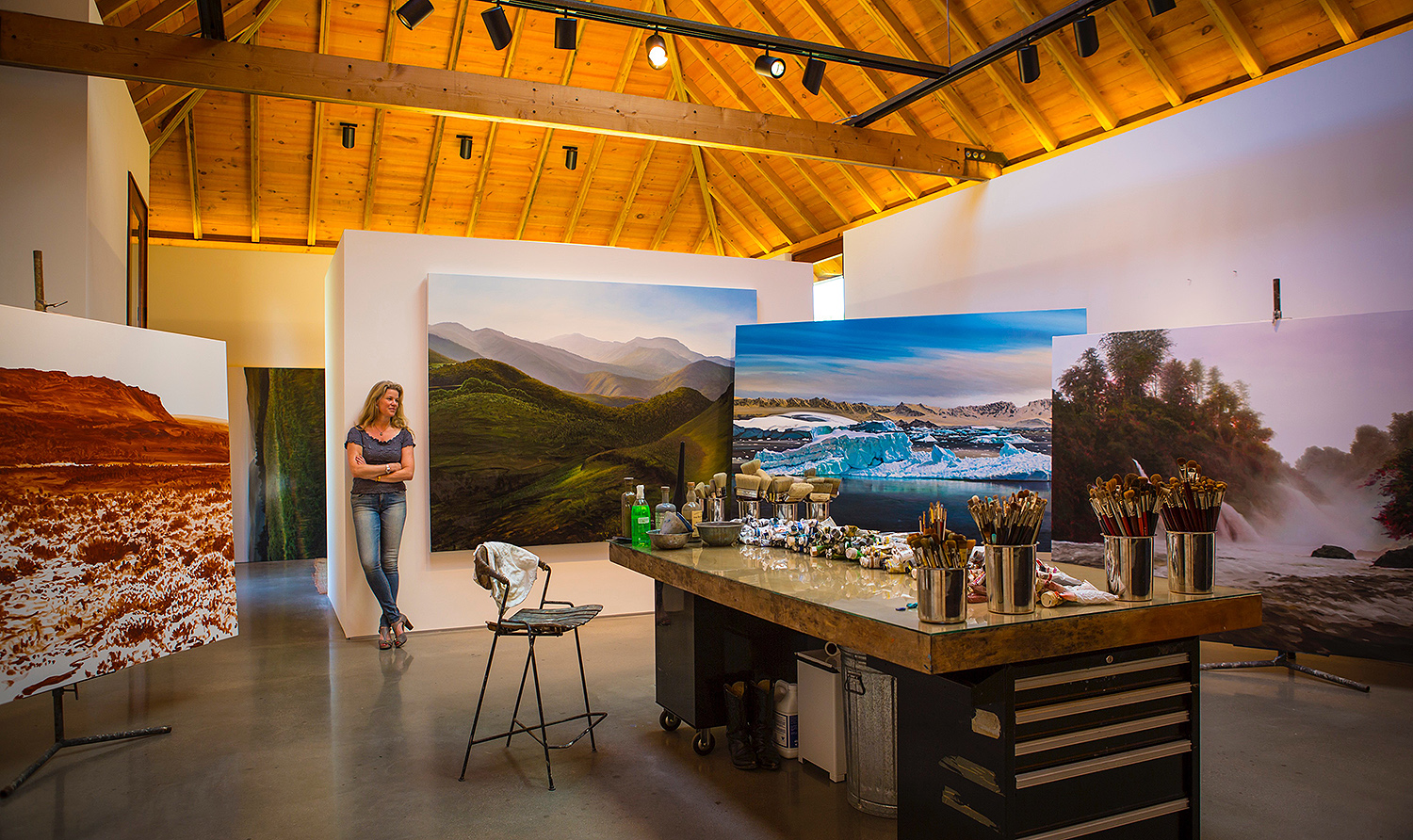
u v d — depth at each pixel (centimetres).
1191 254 543
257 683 468
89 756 357
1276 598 464
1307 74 484
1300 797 303
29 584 327
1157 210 562
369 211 1011
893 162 681
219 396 425
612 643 544
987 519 221
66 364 347
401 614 559
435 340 581
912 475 494
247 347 994
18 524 324
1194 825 237
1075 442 533
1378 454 430
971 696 210
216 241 1005
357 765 344
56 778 333
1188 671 241
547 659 507
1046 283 637
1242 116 515
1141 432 509
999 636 206
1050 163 634
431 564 587
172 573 388
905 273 764
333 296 661
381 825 289
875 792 291
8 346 326
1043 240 639
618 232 1112
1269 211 503
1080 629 217
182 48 517
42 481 333
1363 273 460
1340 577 443
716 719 354
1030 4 623
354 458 541
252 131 881
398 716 407
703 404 647
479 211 1055
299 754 357
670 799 308
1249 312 514
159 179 921
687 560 330
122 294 612
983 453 478
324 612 668
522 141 980
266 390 980
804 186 971
